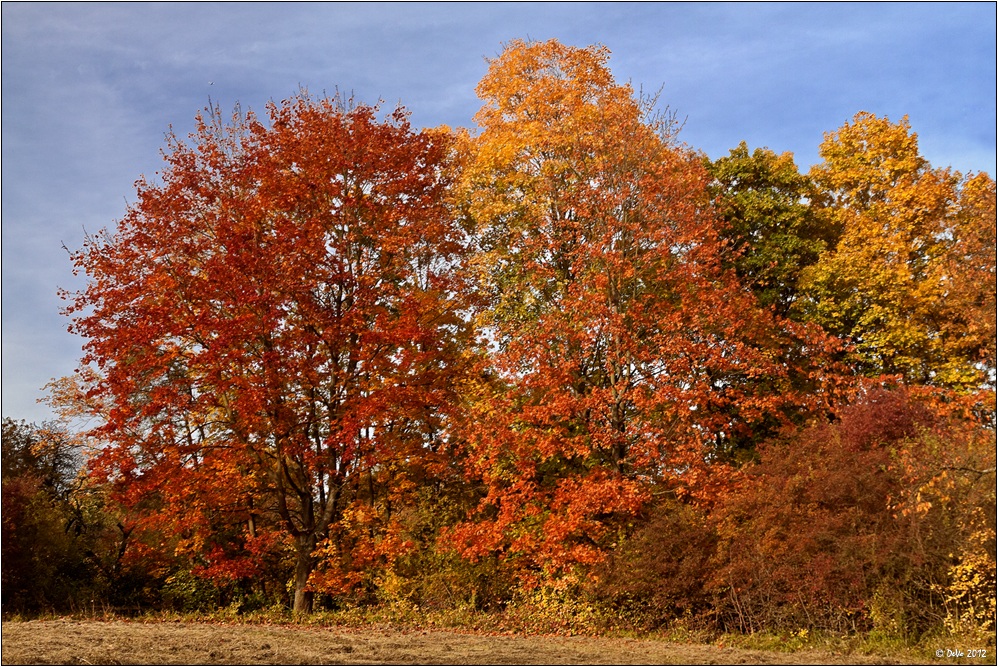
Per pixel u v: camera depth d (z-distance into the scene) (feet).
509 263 83.30
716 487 67.31
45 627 59.98
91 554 93.09
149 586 91.71
